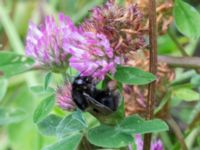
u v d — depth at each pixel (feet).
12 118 1.08
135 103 1.03
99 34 0.74
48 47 0.79
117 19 0.76
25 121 1.54
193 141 1.22
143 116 1.04
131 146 0.84
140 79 0.74
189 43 1.53
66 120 0.74
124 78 0.75
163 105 1.01
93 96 0.74
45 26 0.80
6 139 1.63
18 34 1.88
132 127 0.74
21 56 0.82
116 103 0.75
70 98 0.78
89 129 0.76
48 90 0.82
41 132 0.84
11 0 1.94
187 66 1.04
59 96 0.78
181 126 1.39
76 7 1.88
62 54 0.79
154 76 0.74
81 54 0.74
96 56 0.74
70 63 0.74
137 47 0.77
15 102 1.64
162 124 0.73
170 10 1.00
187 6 0.90
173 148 1.08
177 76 1.21
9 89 1.67
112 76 0.75
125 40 0.76
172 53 1.51
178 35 1.57
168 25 1.03
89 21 0.78
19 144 1.52
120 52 0.76
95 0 1.78
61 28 0.79
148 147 0.82
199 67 1.03
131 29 0.77
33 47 0.80
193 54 1.56
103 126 0.75
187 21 0.90
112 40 0.76
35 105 1.61
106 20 0.76
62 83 0.80
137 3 0.88
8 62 0.82
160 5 1.00
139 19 0.77
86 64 0.73
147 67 0.98
